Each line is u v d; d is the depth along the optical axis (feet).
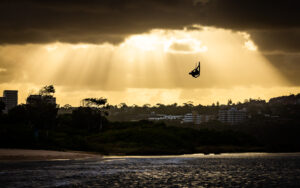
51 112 574.15
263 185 250.16
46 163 347.97
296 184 255.91
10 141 479.41
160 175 291.38
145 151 563.48
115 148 571.28
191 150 649.20
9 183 225.76
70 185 227.61
